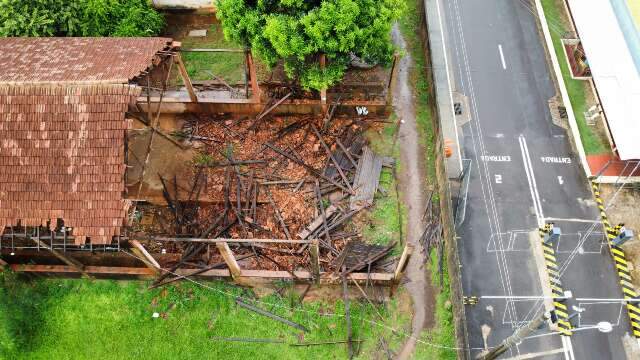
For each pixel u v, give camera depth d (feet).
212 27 78.54
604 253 59.36
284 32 53.42
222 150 66.44
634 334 54.60
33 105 49.29
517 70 73.36
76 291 57.77
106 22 67.97
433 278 57.93
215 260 58.29
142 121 58.59
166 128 68.28
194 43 76.95
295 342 54.44
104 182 48.29
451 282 55.67
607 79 62.69
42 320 56.18
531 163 65.77
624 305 56.34
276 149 65.98
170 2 75.97
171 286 57.67
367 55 59.93
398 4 58.29
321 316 55.67
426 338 54.65
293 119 68.74
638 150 58.13
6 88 49.44
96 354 54.34
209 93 70.74
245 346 54.44
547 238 59.47
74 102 49.14
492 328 55.01
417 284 57.62
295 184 63.41
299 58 55.01
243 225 60.64
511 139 67.62
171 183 63.52
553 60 73.20
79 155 48.62
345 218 60.59
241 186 63.36
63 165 48.62
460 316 51.80
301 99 67.62
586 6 68.85
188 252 57.77
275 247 58.49
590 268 58.44
